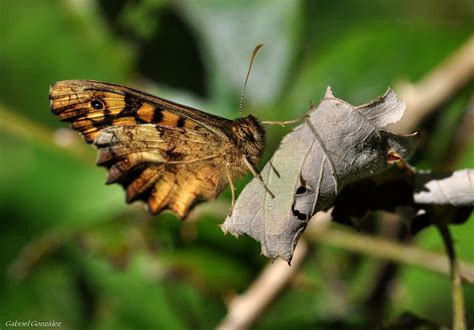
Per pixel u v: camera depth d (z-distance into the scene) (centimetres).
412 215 32
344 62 36
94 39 37
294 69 37
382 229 36
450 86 35
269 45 37
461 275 32
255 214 31
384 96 31
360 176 31
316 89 36
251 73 37
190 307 37
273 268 35
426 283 37
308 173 31
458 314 32
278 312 36
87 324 37
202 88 37
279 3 37
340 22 40
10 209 37
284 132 36
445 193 32
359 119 31
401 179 32
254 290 35
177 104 33
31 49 37
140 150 34
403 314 32
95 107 34
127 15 37
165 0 37
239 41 37
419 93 35
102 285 37
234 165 34
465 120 36
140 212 36
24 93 37
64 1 37
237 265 36
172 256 36
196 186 34
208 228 36
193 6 37
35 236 37
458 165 36
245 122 34
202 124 34
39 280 37
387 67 36
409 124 35
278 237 31
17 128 37
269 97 37
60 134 37
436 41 37
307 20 40
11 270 37
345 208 32
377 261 36
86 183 37
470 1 41
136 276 37
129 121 34
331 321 35
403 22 37
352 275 36
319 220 35
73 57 37
